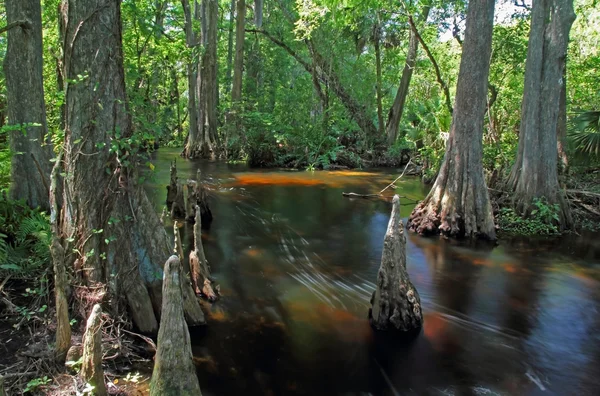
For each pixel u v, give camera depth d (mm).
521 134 10781
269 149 21359
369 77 25328
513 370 4266
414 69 23344
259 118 21469
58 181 5984
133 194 4441
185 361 2924
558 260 7984
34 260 5000
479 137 9141
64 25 4152
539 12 9977
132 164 4445
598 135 11711
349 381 3926
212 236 8719
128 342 4027
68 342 3578
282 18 26688
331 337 4699
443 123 18344
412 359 4355
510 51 15773
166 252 4625
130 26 14820
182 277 4656
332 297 5852
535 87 10148
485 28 8727
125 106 4441
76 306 4125
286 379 3906
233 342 4484
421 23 18891
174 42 21250
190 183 9695
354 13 17625
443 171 9555
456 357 4445
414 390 3859
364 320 5160
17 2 6469
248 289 5984
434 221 9438
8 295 4348
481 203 9188
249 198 13047
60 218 4406
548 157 10156
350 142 24266
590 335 5098
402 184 16812
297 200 13023
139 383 3547
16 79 6445
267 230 9453
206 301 5441
